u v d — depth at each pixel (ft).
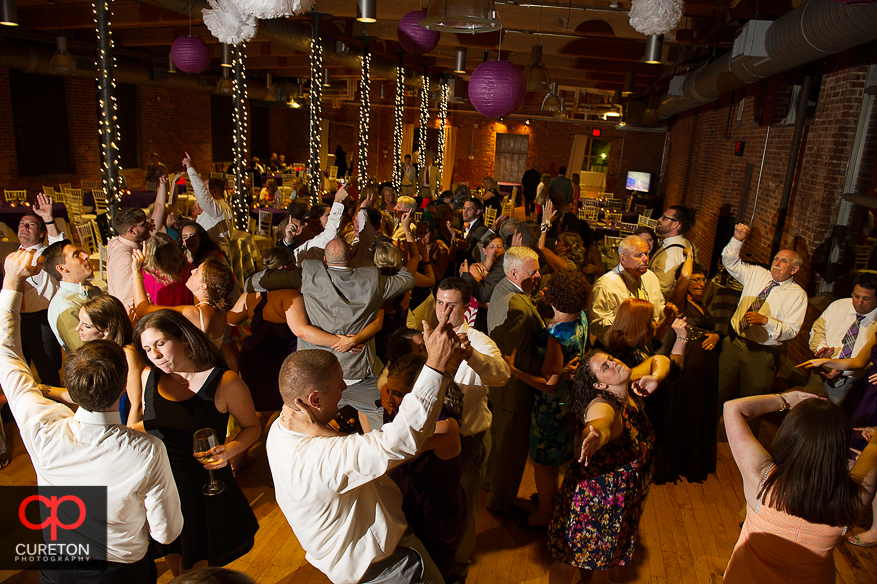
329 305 9.43
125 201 33.35
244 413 6.99
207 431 6.25
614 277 11.50
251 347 10.70
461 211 24.09
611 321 11.38
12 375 5.78
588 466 7.18
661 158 61.41
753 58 15.89
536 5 21.22
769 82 20.79
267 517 9.93
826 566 5.49
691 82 25.71
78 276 10.41
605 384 7.16
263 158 66.64
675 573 8.97
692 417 11.09
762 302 11.55
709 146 31.30
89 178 42.37
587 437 6.53
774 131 20.02
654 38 16.71
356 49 34.76
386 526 5.48
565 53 28.45
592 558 7.20
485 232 18.93
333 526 5.12
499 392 9.57
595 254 16.72
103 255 20.36
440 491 6.32
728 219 25.57
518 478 9.96
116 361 5.28
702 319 11.61
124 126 44.73
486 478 10.16
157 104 47.42
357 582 5.49
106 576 5.70
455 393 6.32
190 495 6.80
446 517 6.42
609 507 7.11
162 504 5.76
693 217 12.89
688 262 12.62
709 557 9.37
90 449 5.34
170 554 7.27
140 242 11.21
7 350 5.98
